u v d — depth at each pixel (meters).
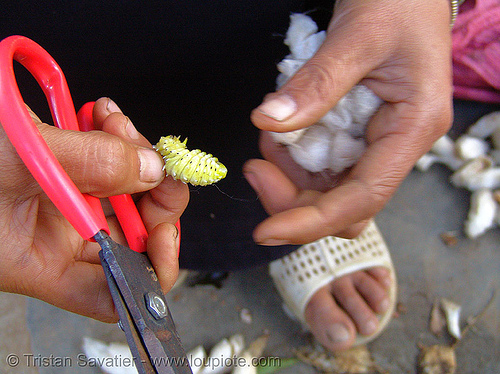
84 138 0.17
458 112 0.48
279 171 0.21
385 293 0.36
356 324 0.35
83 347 0.36
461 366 0.36
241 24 0.25
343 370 0.36
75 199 0.15
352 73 0.19
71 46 0.25
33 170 0.15
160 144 0.19
